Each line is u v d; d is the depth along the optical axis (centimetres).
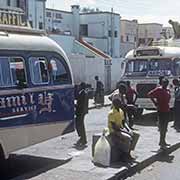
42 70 1105
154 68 2066
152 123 1961
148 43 2230
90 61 4200
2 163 1005
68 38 4662
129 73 2109
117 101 1103
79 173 998
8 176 1011
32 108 1060
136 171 1091
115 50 6059
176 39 2408
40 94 1088
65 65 1182
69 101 1188
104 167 1058
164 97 1323
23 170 1065
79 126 1384
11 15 1089
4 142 980
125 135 1108
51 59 1139
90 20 6025
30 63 1071
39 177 963
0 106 971
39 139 1083
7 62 1008
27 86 1050
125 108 1298
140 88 2052
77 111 1380
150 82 2034
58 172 1011
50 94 1120
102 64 4359
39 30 1143
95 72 4272
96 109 2816
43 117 1095
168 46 2228
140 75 2070
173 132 1669
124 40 6619
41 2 4588
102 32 5950
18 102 1020
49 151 1289
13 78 1016
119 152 1120
